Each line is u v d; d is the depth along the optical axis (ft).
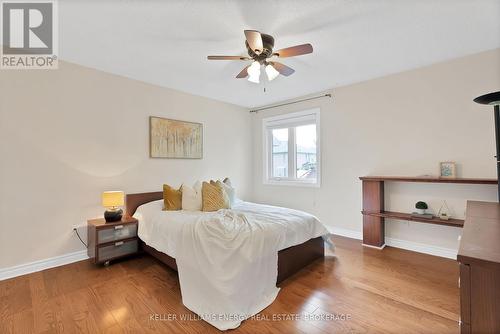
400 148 10.53
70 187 9.15
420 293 6.88
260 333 5.35
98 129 9.86
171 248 7.61
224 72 10.27
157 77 10.82
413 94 10.16
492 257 2.56
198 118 13.52
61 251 8.95
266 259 6.77
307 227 8.75
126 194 10.62
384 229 11.02
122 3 5.89
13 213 7.99
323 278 7.84
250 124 16.42
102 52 8.44
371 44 8.08
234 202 11.78
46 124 8.63
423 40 7.84
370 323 5.63
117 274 8.22
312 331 5.39
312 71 10.37
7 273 7.85
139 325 5.60
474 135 8.85
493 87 8.47
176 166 12.47
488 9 6.26
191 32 7.22
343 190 12.35
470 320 2.60
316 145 13.37
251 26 6.93
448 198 9.45
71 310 6.15
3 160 7.82
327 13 6.39
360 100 11.67
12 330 5.42
